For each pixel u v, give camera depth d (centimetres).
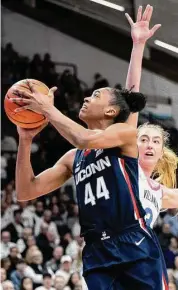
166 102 1550
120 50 1780
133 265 332
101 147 325
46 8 1819
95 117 344
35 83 338
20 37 1830
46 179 362
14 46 1827
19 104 335
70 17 1797
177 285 1102
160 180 427
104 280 332
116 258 332
